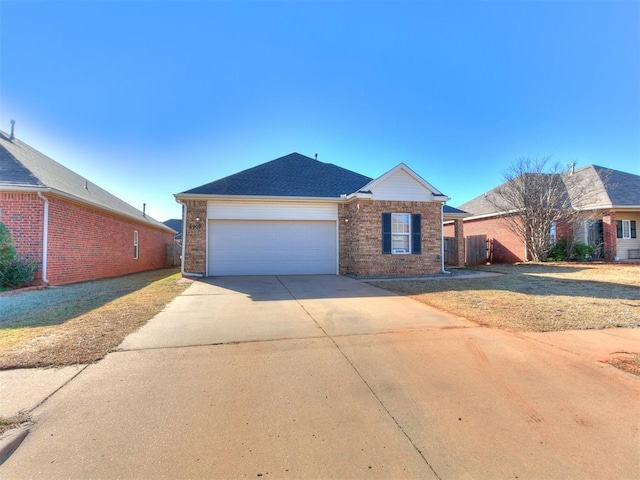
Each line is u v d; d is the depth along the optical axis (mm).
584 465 2066
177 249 24703
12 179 10086
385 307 6711
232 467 2055
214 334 4848
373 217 12656
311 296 8062
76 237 11758
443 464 2084
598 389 3119
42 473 1989
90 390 3072
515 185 17188
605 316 5840
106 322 5516
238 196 12562
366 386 3180
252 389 3115
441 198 13211
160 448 2236
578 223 16688
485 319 5688
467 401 2895
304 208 13258
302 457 2152
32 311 6395
